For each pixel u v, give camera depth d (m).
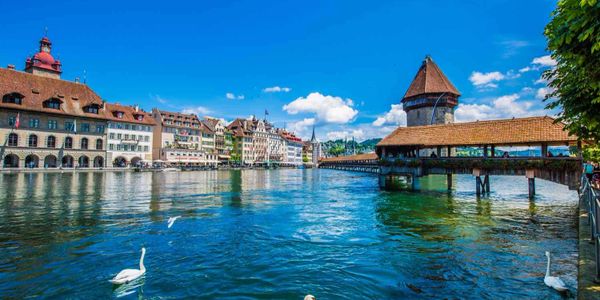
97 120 73.69
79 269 8.92
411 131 32.75
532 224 15.55
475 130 28.69
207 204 22.09
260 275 8.68
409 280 8.39
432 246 11.60
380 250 11.07
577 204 22.39
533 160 24.00
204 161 107.31
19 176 47.34
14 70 65.00
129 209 19.33
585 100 8.68
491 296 7.40
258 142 141.12
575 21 6.75
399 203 23.06
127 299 7.13
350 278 8.53
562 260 9.99
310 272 8.94
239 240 12.24
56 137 67.06
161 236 12.70
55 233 12.96
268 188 36.09
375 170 73.75
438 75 65.00
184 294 7.45
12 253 10.28
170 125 100.12
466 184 43.12
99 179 45.56
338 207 21.02
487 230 14.23
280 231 13.84
